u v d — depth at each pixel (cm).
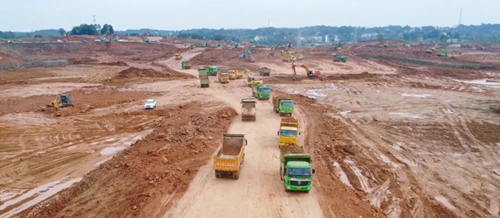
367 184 2686
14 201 2417
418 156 3266
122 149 3406
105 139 3694
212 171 2670
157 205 2180
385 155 3272
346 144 3509
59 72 8319
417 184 2698
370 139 3700
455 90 6406
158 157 2927
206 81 6438
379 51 14588
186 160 2881
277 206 2188
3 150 3353
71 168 2969
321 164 2942
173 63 10681
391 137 3781
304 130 3869
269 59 11875
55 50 12788
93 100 5356
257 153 3061
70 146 3484
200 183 2470
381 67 9631
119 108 4903
